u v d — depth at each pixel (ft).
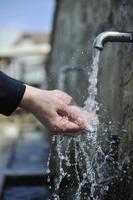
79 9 10.35
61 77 9.18
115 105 5.13
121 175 4.43
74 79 9.42
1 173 9.81
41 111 3.76
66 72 9.78
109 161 4.67
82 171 4.94
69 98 3.95
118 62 5.20
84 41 9.12
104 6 6.70
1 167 11.68
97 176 4.69
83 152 4.81
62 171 5.28
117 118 4.96
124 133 4.54
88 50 6.42
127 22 5.00
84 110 4.09
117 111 5.01
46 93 3.80
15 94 3.60
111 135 4.81
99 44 4.00
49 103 3.76
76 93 8.74
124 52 4.95
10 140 23.15
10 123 29.53
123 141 4.53
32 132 25.82
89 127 3.87
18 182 9.50
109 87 5.54
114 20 5.80
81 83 8.20
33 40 65.31
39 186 9.37
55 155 5.90
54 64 17.66
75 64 9.54
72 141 5.22
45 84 19.01
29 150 15.56
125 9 5.11
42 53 36.81
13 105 3.62
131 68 4.61
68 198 5.32
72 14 11.79
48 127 3.82
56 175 5.76
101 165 4.68
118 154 4.62
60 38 15.24
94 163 4.69
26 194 8.89
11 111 3.64
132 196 4.15
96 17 7.55
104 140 4.73
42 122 3.83
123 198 4.36
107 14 6.37
